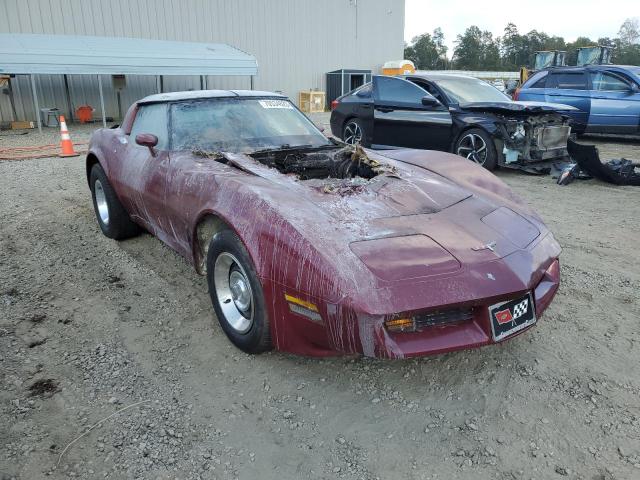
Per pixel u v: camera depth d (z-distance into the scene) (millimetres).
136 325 3078
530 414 2291
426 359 2713
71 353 2777
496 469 1990
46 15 16250
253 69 16969
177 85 19312
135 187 3727
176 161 3312
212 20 19875
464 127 7453
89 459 2037
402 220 2520
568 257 4137
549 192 6371
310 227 2311
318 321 2195
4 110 15625
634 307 3268
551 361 2686
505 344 2846
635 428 2193
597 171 6859
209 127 3680
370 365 2660
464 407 2348
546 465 2006
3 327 3033
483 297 2162
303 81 23203
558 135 7336
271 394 2441
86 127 15336
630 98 9711
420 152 3889
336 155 3658
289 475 1970
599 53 18109
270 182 2775
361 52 24969
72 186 6828
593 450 2078
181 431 2197
